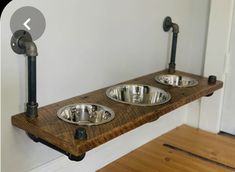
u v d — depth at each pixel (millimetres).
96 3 1510
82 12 1458
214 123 2154
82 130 1116
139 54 1836
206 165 1803
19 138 1341
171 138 2084
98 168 1723
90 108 1427
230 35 2008
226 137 2125
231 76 2062
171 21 1980
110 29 1618
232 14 1970
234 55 2025
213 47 2043
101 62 1619
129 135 1867
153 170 1737
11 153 1329
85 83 1564
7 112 1281
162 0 1885
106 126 1218
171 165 1789
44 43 1347
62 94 1472
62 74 1449
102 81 1651
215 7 1989
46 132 1163
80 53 1502
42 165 1448
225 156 1906
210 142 2055
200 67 2176
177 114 2203
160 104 1445
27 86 1322
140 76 1876
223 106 2135
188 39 2166
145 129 1974
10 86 1271
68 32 1424
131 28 1738
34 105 1274
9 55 1242
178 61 2133
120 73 1744
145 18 1809
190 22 2146
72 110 1407
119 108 1394
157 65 1989
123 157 1848
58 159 1502
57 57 1409
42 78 1375
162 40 1974
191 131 2186
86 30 1499
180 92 1612
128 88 1686
